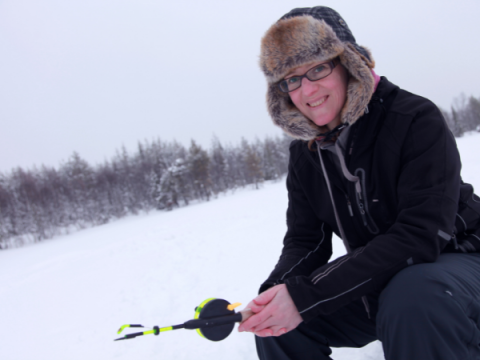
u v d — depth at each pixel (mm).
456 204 883
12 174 40125
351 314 1156
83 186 38531
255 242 5246
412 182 918
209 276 3832
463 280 772
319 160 1214
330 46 1003
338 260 908
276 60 1072
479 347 764
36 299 4523
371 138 1032
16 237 28781
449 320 704
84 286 4738
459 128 52688
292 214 1393
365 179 1065
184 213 18891
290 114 1168
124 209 40156
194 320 785
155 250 6426
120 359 2242
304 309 851
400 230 867
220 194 44000
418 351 715
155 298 3475
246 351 1954
